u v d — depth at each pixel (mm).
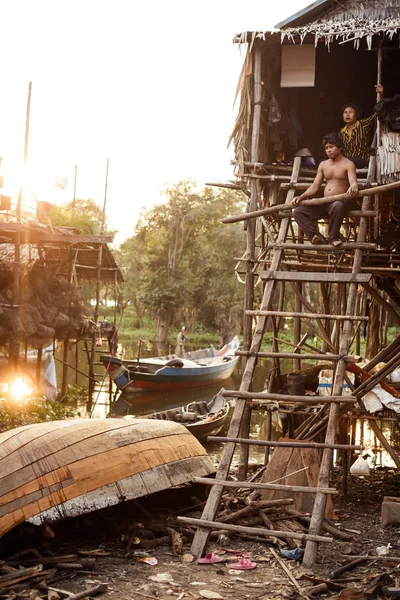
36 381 16641
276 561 6535
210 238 55375
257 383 27047
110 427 7398
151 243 54031
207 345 49156
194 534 7125
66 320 16781
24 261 15992
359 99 13164
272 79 11047
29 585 5707
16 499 6250
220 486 7012
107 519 7273
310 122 13258
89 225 27984
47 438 6840
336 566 6391
